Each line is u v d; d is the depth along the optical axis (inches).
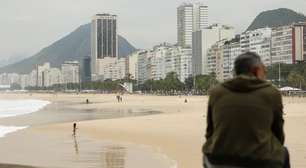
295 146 1338.6
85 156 1371.8
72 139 1899.6
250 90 204.5
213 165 207.0
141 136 1929.1
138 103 6117.1
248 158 198.2
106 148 1566.2
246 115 200.8
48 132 2223.2
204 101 6294.3
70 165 1196.5
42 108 5246.1
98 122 2731.3
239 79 208.7
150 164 1200.2
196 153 1376.7
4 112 4416.8
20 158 1337.4
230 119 202.7
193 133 1972.2
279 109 203.6
